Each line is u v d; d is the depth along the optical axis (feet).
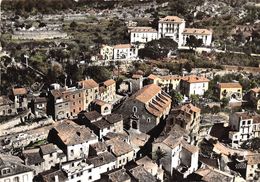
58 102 568.82
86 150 479.00
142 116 561.02
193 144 531.09
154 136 551.18
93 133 496.64
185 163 488.44
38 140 506.48
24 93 594.65
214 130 595.06
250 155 520.83
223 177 452.35
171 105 626.23
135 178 429.38
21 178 410.93
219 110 644.69
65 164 442.91
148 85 638.53
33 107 571.69
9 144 482.69
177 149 483.92
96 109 582.76
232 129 587.68
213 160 508.53
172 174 478.18
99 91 627.05
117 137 505.66
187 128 541.75
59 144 480.23
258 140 571.28
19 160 431.84
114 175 423.64
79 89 599.57
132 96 577.02
